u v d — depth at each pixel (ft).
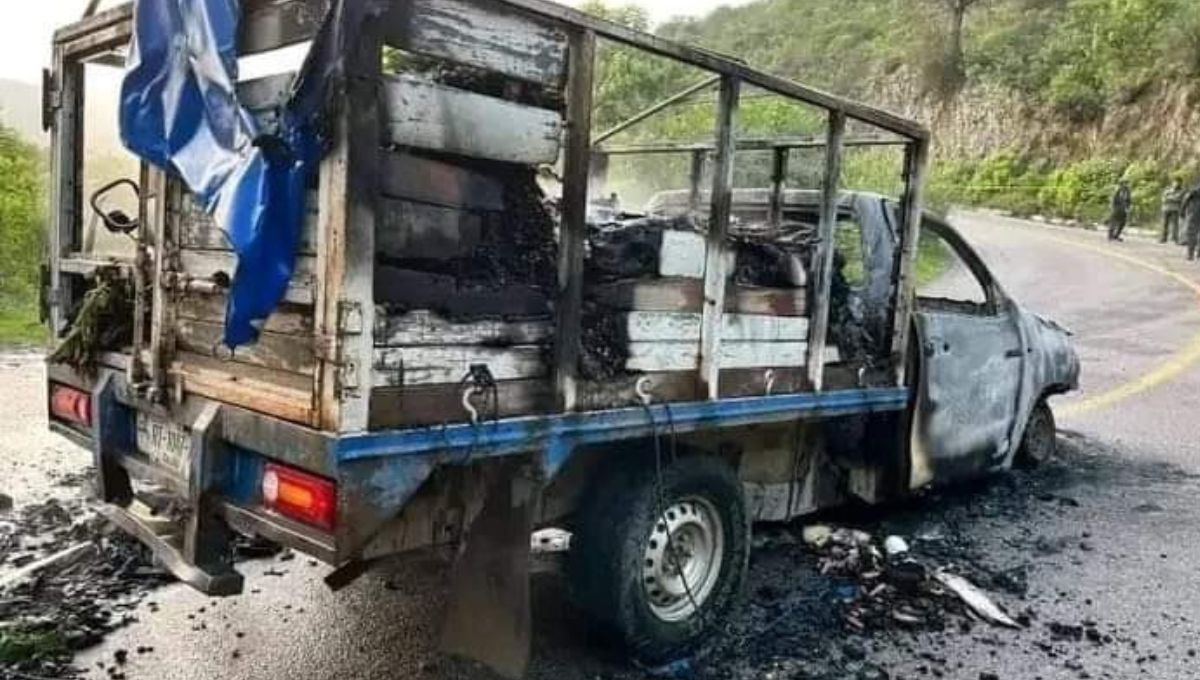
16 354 34.32
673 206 20.36
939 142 141.59
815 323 15.37
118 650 12.97
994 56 143.64
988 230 98.84
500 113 10.81
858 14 180.86
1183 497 21.88
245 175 10.03
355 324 9.83
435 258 11.06
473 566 11.75
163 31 11.49
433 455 10.64
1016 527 19.66
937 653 13.88
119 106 11.82
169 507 12.53
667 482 13.21
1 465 21.17
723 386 13.94
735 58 13.56
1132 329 44.96
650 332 12.88
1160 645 14.39
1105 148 115.96
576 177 11.54
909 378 18.43
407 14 9.90
